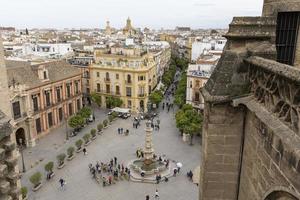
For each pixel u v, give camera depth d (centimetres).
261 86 689
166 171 3831
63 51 10212
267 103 647
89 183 3584
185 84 7356
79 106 6688
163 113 6794
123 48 7531
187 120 4838
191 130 4675
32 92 4903
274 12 900
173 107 7300
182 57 15600
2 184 763
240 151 860
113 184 3569
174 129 5631
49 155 4425
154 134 5341
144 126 5866
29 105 4750
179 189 3462
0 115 757
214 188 909
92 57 8156
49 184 3534
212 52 8650
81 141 4531
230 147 862
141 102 7100
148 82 7200
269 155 644
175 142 4947
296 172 516
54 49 10088
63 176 3741
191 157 4344
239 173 880
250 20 794
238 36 796
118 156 4403
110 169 3866
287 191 546
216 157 880
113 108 6900
